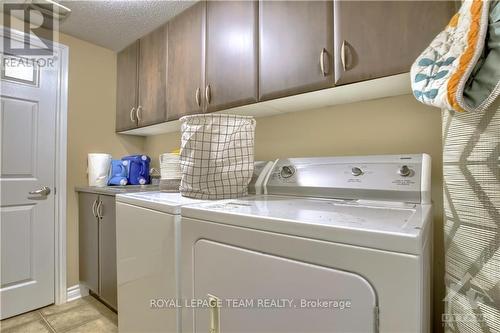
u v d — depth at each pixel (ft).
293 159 4.50
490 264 1.98
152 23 6.38
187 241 3.11
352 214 2.55
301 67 3.85
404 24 3.07
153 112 6.47
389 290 1.80
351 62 3.42
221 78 4.87
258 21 4.34
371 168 3.63
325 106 4.88
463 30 2.06
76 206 7.13
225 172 3.99
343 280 1.98
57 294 6.66
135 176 7.59
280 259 2.29
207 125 3.93
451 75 1.99
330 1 3.59
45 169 6.56
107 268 6.07
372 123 4.39
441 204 3.74
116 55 7.99
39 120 6.47
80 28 6.63
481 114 2.06
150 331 3.63
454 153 2.31
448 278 2.42
